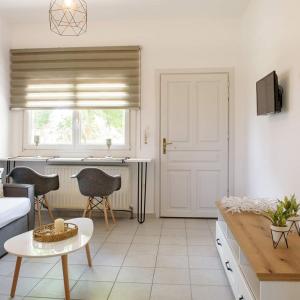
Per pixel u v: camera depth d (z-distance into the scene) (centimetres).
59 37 471
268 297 158
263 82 320
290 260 173
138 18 454
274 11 311
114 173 456
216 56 455
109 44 465
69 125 482
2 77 458
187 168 463
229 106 455
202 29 455
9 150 479
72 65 466
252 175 401
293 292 157
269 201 290
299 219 205
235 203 289
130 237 376
